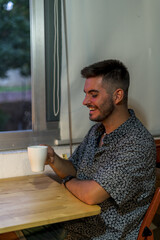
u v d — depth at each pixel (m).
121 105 1.38
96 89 1.35
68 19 1.80
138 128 1.33
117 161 1.25
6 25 2.96
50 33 1.81
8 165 1.70
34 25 1.80
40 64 1.83
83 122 1.91
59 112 1.88
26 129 1.94
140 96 2.05
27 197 1.31
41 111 1.85
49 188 1.44
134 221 1.30
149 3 2.01
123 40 1.96
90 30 1.86
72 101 1.87
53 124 1.88
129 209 1.29
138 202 1.29
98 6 1.86
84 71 1.39
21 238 1.40
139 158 1.25
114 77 1.35
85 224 1.37
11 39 3.17
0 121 7.20
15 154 1.71
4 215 1.11
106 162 1.33
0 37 3.11
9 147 1.78
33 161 1.33
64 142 1.88
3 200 1.27
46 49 1.84
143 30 2.01
